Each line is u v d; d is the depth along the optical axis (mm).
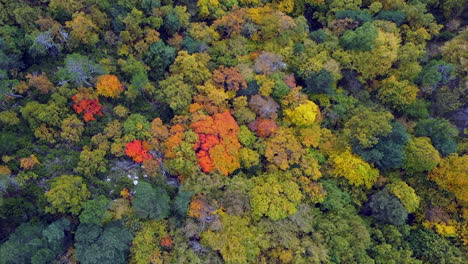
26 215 28766
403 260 31844
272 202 31750
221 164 32531
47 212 28797
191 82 36875
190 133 32938
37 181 30453
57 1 35625
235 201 31266
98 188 31234
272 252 30625
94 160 31469
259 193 32281
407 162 35438
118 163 33344
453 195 34969
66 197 28016
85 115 33438
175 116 34781
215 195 32094
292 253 30594
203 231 29953
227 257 28812
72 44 36062
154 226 29844
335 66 38969
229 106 36812
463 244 33562
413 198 33562
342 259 30953
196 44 39031
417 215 35500
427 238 33375
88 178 31438
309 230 31750
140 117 34000
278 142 35094
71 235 29078
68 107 33469
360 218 33688
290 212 31547
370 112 37312
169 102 34875
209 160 32594
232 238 29531
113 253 27125
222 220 30500
